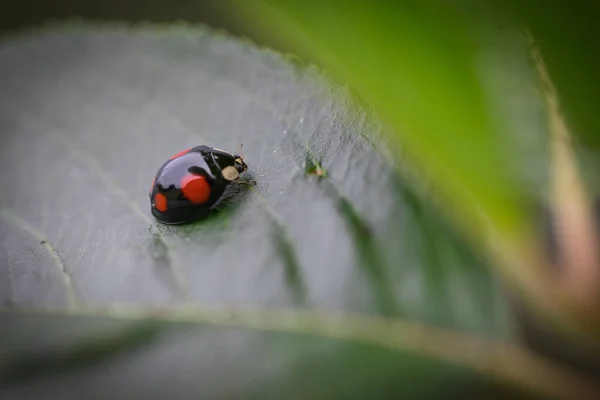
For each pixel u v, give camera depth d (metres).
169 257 0.08
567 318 0.08
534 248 0.08
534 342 0.08
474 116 0.08
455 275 0.08
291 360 0.08
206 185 0.08
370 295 0.08
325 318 0.08
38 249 0.08
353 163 0.08
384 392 0.08
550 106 0.08
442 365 0.08
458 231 0.08
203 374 0.08
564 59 0.07
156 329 0.08
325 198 0.08
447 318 0.08
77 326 0.08
